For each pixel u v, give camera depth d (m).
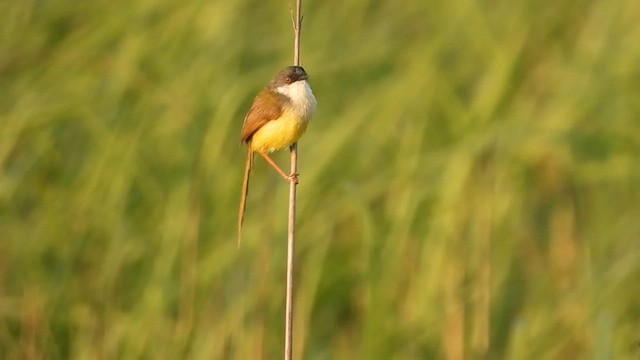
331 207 12.43
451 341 11.94
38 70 13.66
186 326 11.55
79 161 13.04
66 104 12.74
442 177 12.47
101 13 14.39
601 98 13.68
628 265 11.41
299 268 12.25
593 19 15.02
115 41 14.09
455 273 12.23
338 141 12.77
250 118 10.00
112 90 13.16
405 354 11.49
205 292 11.86
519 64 14.00
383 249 12.13
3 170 12.55
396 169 12.68
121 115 12.95
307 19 15.90
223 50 14.20
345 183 11.23
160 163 12.76
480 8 15.00
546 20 15.24
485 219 12.50
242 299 11.63
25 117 12.59
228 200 12.53
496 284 12.57
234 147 13.08
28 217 12.70
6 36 14.41
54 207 12.45
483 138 12.55
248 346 11.52
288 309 9.16
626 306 11.70
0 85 13.77
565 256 13.11
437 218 12.33
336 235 12.70
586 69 14.09
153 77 13.74
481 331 12.09
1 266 12.10
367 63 15.03
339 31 15.78
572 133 12.94
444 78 13.69
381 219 12.91
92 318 11.69
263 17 16.09
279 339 11.77
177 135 12.79
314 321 12.43
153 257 12.12
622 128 13.40
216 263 11.95
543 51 14.77
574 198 13.59
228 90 13.02
